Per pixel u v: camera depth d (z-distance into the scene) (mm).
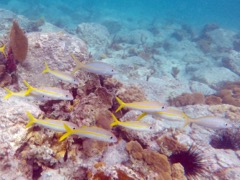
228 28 10703
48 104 1236
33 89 968
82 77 1364
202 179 1091
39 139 960
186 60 5477
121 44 5332
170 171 1062
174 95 2557
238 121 1856
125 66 3355
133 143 1171
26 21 4316
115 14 10227
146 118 1359
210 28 7637
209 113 2018
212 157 1202
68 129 837
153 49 5684
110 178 848
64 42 1507
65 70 1434
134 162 1118
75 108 1205
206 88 3359
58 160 976
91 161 1077
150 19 10422
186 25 8414
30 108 988
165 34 7285
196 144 1303
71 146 1069
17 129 898
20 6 7637
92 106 1209
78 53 1508
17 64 1375
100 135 858
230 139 1424
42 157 897
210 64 5340
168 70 4715
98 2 13000
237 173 1103
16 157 855
